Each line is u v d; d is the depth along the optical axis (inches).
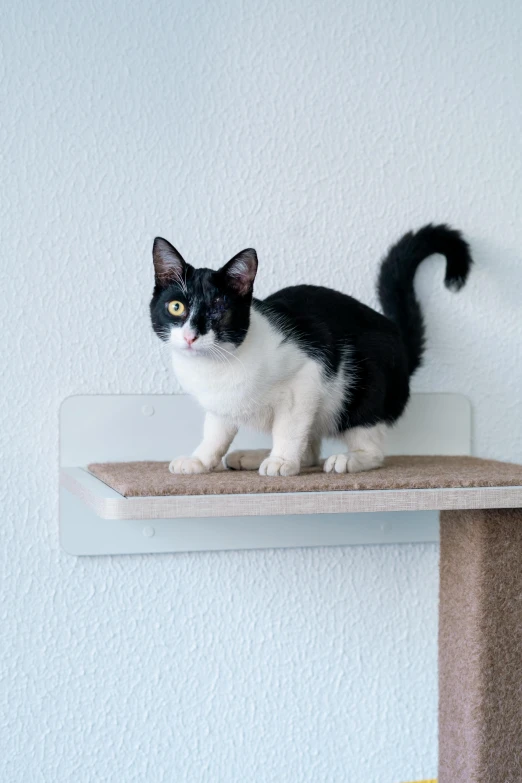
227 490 34.2
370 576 50.4
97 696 47.1
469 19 51.4
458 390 52.2
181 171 47.5
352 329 43.5
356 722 50.3
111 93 46.5
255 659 48.9
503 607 42.3
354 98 49.7
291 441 40.5
